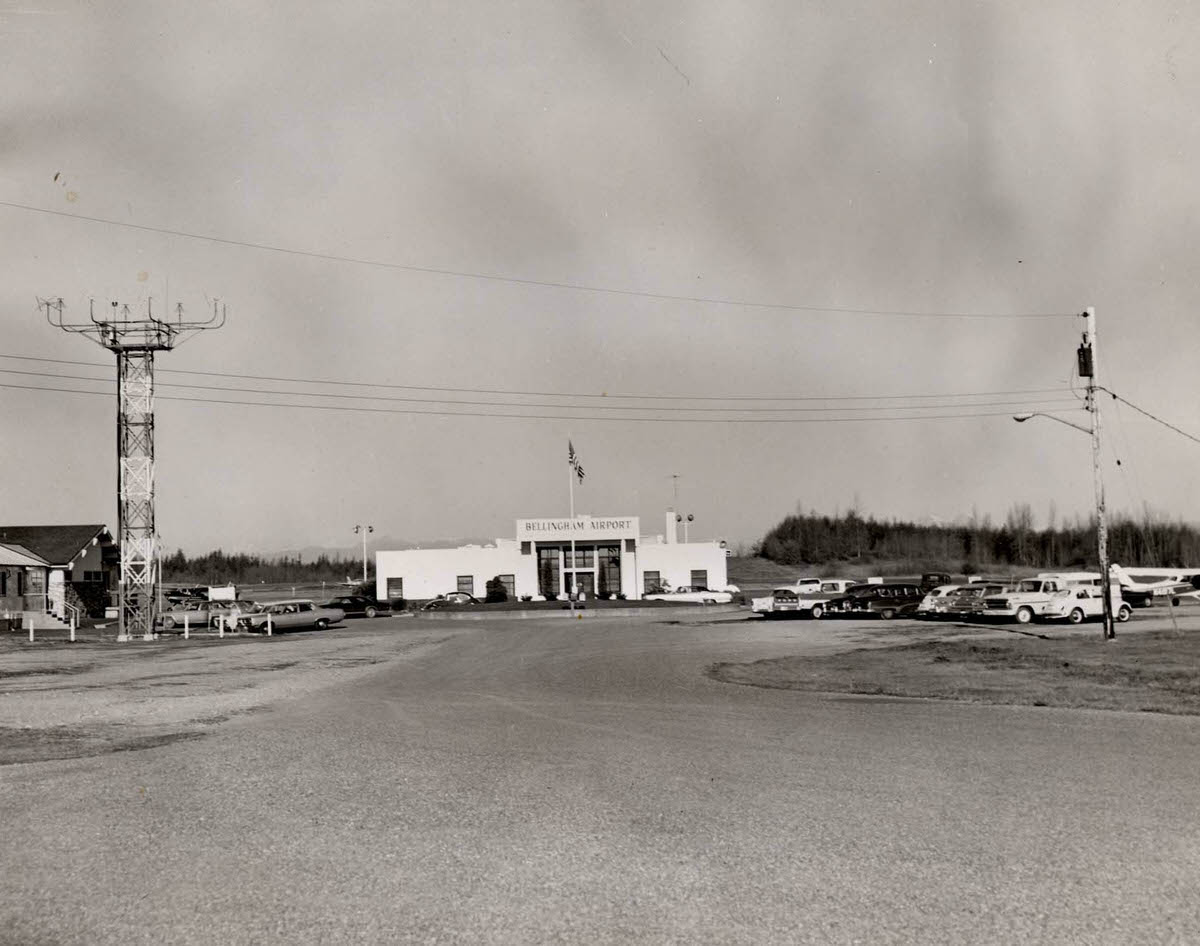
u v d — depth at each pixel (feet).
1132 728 46.32
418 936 18.98
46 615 175.73
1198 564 300.20
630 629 145.48
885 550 385.91
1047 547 341.62
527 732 46.91
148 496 144.77
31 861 24.40
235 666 93.71
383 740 44.83
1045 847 24.61
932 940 18.42
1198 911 19.83
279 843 26.00
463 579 261.44
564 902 20.84
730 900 20.83
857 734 44.88
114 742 45.55
